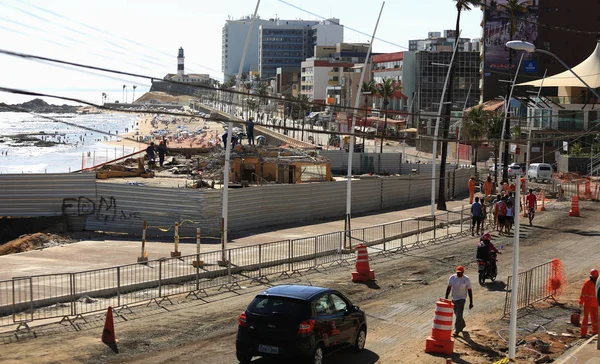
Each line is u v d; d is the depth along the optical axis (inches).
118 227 1405.0
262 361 606.9
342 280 1004.6
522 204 1909.4
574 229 1557.6
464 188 2491.4
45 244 1233.4
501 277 1049.5
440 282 997.2
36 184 1382.9
